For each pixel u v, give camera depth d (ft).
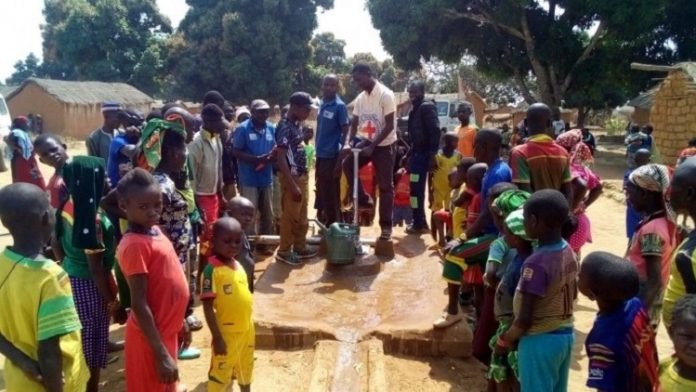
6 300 8.21
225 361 12.10
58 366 8.21
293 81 130.31
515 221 11.10
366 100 21.47
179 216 14.29
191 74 124.67
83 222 11.79
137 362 10.09
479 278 15.29
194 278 17.57
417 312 16.53
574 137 18.47
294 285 18.62
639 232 11.32
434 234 23.91
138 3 150.00
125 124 21.63
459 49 83.76
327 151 22.33
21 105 111.55
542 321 10.03
